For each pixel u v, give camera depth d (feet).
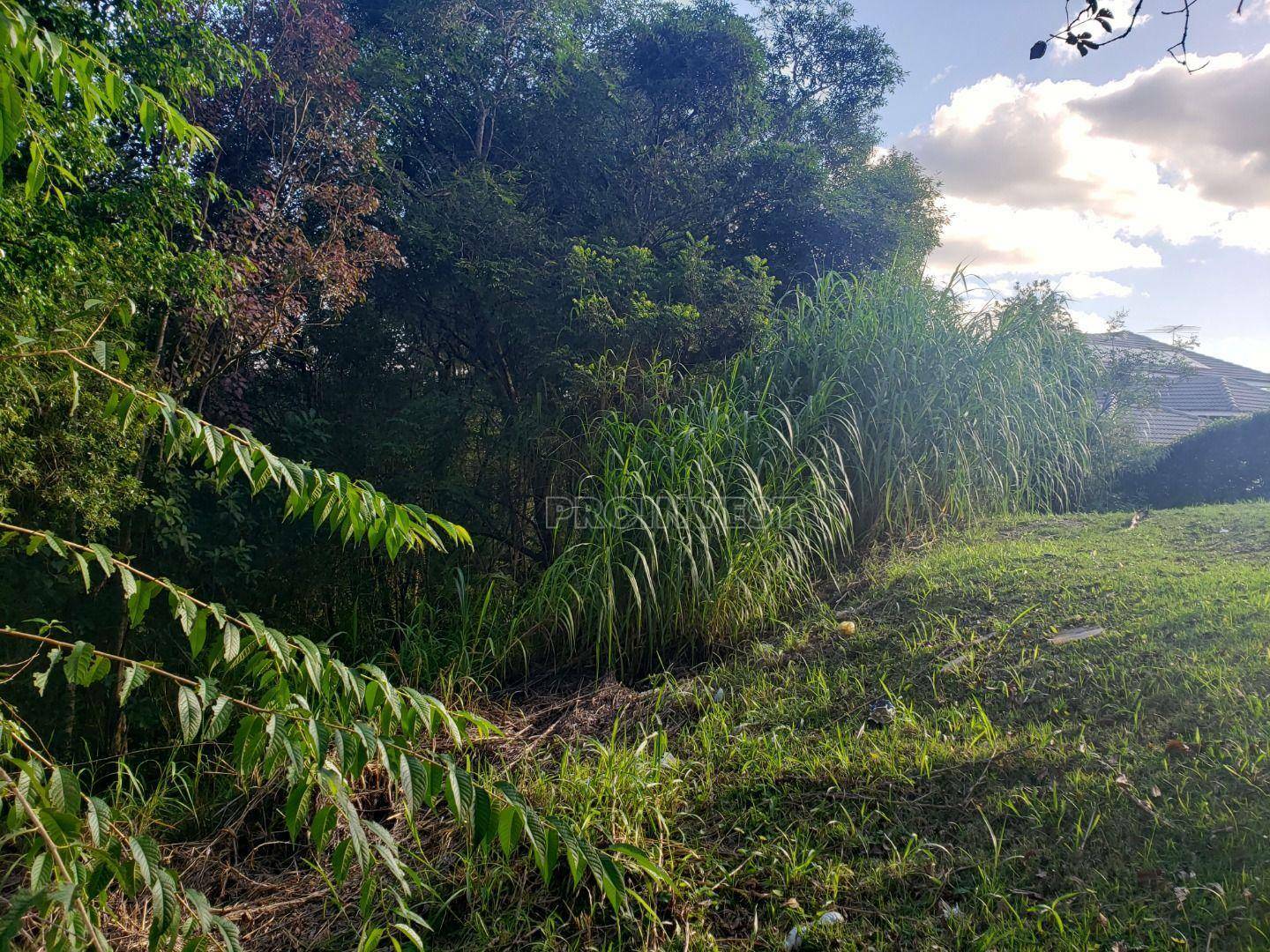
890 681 15.19
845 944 9.12
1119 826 9.97
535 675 19.65
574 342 28.48
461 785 5.80
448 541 29.04
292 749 5.64
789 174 38.24
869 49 46.96
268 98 24.30
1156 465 30.86
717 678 17.20
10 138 4.98
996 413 25.38
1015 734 12.57
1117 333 33.63
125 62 16.76
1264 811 9.55
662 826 11.32
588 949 9.50
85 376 16.07
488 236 29.96
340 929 10.56
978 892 9.55
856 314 25.64
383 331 32.83
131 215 18.19
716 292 31.12
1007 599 17.22
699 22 39.37
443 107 36.86
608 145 36.01
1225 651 13.07
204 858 12.50
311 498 6.73
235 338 23.25
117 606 22.95
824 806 11.66
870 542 23.04
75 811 5.16
